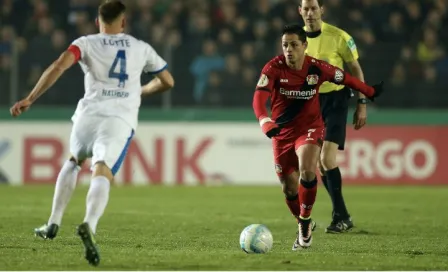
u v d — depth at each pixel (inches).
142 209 2004.2
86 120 1078.4
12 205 2058.3
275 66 1242.0
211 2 3078.2
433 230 1604.3
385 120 2869.1
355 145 2851.9
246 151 2851.9
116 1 1117.1
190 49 2854.3
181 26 3014.3
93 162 1065.5
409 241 1411.2
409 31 3036.4
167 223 1684.3
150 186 2765.7
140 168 2815.0
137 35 2982.3
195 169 2834.6
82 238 990.4
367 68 2903.5
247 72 2871.6
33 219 1721.2
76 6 3016.7
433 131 2886.3
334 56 1541.6
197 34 2997.0
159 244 1322.6
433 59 2920.8
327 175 1540.4
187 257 1130.0
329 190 1547.7
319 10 1528.1
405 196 2468.0
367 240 1419.8
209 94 2851.9
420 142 2878.9
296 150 1240.2
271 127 1178.0
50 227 1112.2
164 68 1146.7
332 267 1058.7
